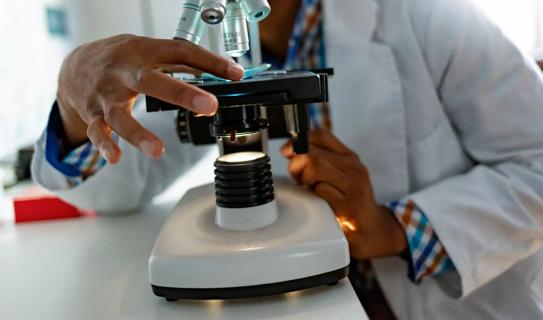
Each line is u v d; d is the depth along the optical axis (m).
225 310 0.45
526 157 0.75
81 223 0.81
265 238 0.47
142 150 0.43
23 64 1.17
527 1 1.03
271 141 0.89
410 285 0.78
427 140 0.82
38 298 0.52
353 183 0.62
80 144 0.75
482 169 0.76
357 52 0.81
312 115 0.86
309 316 0.42
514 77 0.76
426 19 0.82
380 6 0.84
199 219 0.52
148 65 0.46
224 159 0.51
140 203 0.86
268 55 0.90
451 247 0.65
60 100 0.66
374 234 0.66
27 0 1.18
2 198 0.85
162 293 0.46
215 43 0.60
